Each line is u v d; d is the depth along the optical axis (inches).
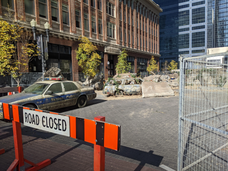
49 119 94.8
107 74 1050.7
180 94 103.5
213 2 3110.2
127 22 1261.1
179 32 2960.1
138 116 264.8
